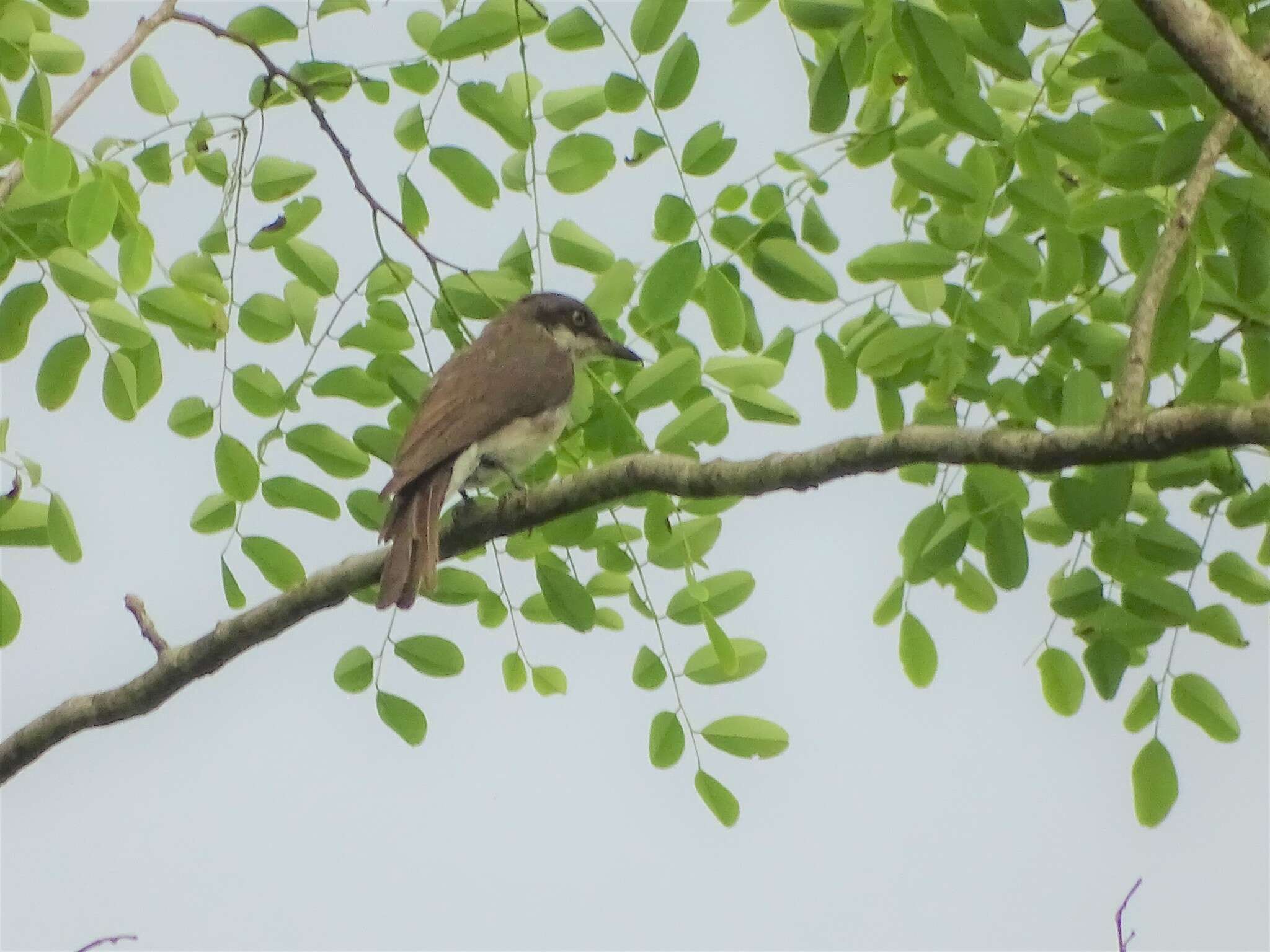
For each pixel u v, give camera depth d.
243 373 10.41
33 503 10.14
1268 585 10.23
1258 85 7.63
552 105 10.50
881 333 9.99
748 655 10.36
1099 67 9.60
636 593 10.60
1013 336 9.84
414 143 10.80
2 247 9.96
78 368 9.86
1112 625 10.16
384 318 10.69
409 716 10.84
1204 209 9.52
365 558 10.28
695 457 10.19
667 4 9.81
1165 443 7.79
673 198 10.01
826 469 8.91
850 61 9.16
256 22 10.94
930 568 9.96
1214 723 10.02
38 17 11.34
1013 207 10.12
